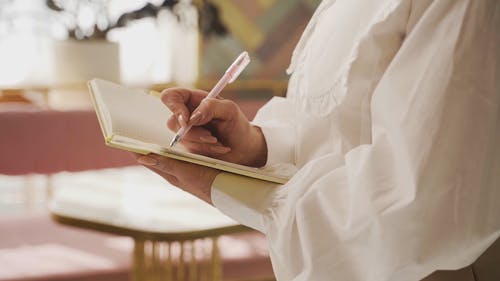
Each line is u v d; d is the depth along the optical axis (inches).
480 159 32.0
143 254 85.0
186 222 86.4
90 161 117.1
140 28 151.3
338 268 33.3
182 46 153.2
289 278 35.3
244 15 157.0
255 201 36.9
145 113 42.2
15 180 195.9
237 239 105.5
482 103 32.2
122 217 88.3
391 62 34.4
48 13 144.1
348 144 39.1
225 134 42.0
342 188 34.0
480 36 32.5
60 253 99.5
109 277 93.0
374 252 32.5
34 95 136.6
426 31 33.4
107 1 129.2
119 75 128.6
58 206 93.0
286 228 34.9
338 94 38.5
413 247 31.9
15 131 112.7
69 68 125.7
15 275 90.4
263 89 160.1
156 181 112.6
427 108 32.2
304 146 41.9
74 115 115.6
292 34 161.8
